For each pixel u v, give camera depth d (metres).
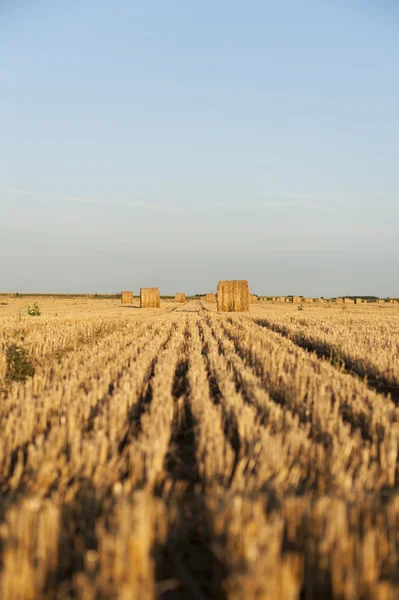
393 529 3.77
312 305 72.31
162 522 3.89
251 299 87.12
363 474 5.16
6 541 3.57
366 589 3.14
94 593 3.07
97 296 135.38
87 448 5.50
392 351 14.32
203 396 8.41
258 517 3.72
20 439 6.09
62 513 4.20
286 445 5.68
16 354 11.43
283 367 11.37
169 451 6.29
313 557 3.44
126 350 14.27
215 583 3.50
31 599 3.11
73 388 8.76
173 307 58.19
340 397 8.45
